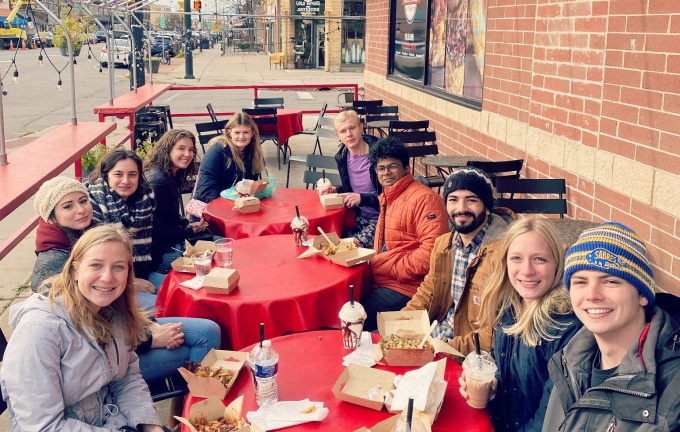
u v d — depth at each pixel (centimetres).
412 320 310
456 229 338
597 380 181
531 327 245
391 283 420
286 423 235
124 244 263
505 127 613
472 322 325
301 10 3108
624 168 418
